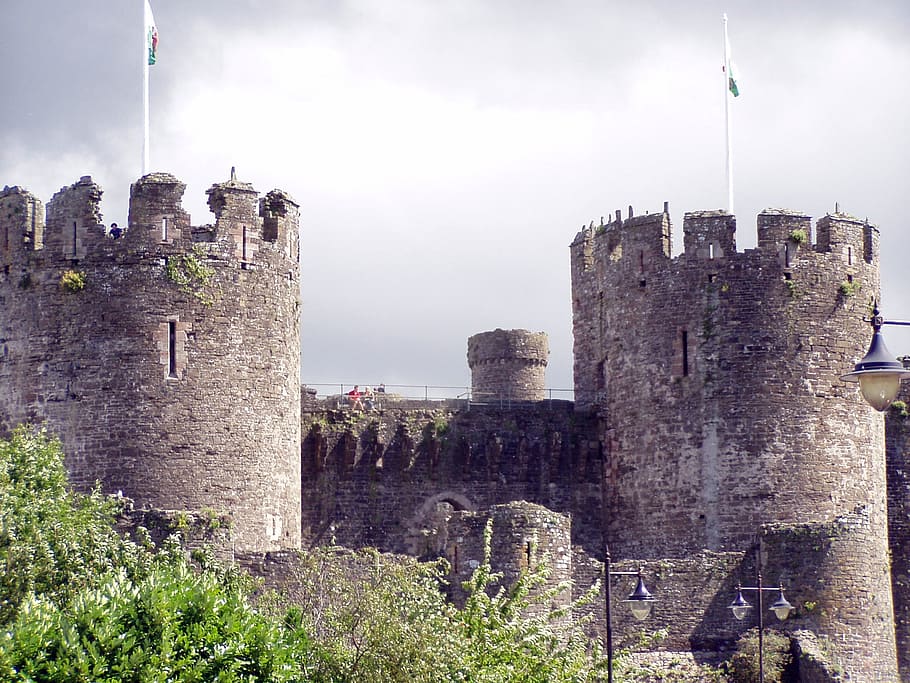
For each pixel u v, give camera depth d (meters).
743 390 92.94
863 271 95.06
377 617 64.69
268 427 86.12
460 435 98.31
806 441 92.81
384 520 97.12
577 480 97.81
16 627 58.12
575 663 67.00
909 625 99.81
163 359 84.56
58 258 85.75
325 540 96.25
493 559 81.88
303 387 98.75
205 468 84.56
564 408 98.69
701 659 87.69
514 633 66.75
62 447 84.62
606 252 97.25
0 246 87.06
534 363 111.00
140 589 60.59
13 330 86.38
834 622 88.94
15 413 86.00
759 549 89.88
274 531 85.94
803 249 93.81
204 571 73.44
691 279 94.19
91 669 57.66
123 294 84.88
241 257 86.06
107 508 78.19
